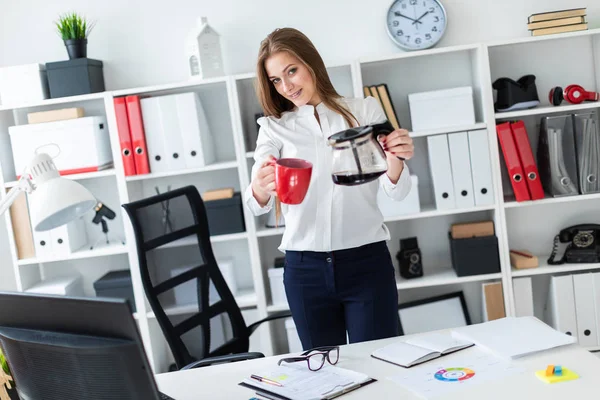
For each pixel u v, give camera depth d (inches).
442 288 161.2
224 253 163.9
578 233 150.6
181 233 111.7
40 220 79.8
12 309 64.7
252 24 155.5
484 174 147.6
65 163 149.5
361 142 71.1
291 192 75.9
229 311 115.4
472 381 69.0
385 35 154.3
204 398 73.2
